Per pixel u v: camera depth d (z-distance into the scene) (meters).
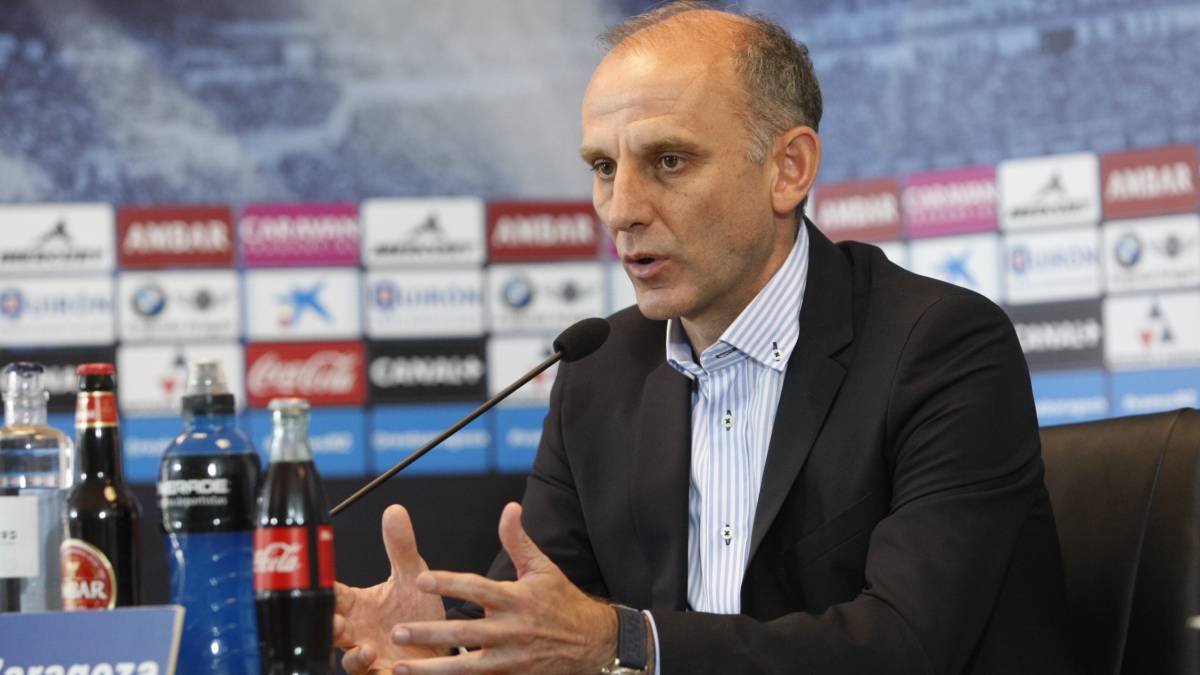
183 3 9.20
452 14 9.25
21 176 9.12
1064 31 8.73
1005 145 8.84
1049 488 3.98
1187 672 3.50
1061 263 8.70
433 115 9.25
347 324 9.20
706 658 3.05
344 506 3.57
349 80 9.25
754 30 3.90
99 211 9.14
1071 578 3.84
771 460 3.77
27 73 9.13
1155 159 8.54
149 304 9.14
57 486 3.21
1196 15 8.45
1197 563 3.54
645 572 3.94
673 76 3.71
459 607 4.14
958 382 3.66
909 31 9.02
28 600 2.95
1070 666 3.65
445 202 9.23
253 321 9.16
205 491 2.76
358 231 9.22
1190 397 8.46
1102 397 8.62
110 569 2.86
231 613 2.74
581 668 2.94
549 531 4.22
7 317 9.05
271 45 9.23
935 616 3.27
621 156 3.73
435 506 9.02
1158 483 3.69
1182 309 8.48
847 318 3.89
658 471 3.96
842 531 3.64
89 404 2.92
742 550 3.82
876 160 9.06
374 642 3.47
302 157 9.24
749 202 3.79
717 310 3.91
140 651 2.51
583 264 9.27
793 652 3.11
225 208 9.20
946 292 3.88
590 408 4.25
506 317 9.22
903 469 3.61
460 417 9.16
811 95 3.99
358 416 9.15
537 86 9.27
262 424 9.13
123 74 9.18
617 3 9.22
